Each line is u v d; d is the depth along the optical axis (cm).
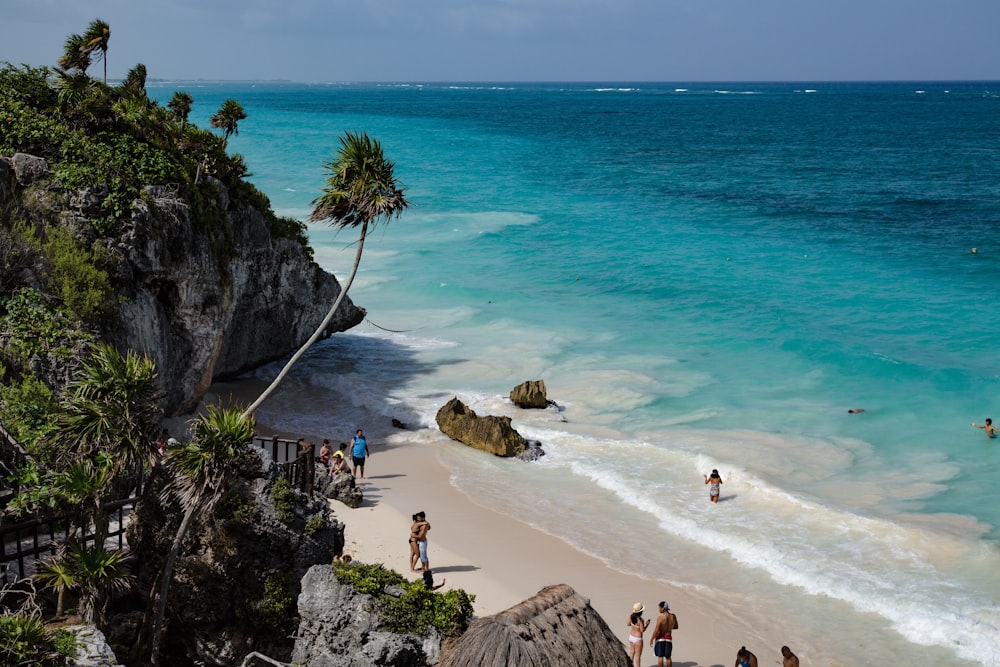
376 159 2017
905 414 3506
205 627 1702
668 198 9419
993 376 3875
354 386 3762
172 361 2856
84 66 3516
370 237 7012
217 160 3334
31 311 2320
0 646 1305
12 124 2717
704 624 2202
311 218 2067
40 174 2634
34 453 1800
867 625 2188
